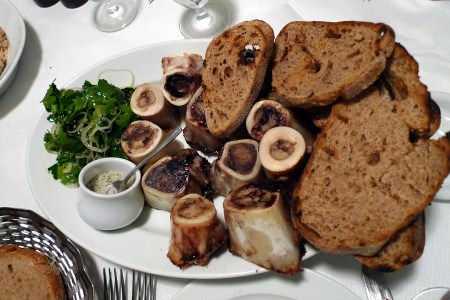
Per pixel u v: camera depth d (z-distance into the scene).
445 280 0.58
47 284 0.60
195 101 0.67
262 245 0.57
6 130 0.77
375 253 0.55
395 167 0.55
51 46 0.84
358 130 0.57
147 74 0.75
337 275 0.60
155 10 0.84
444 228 0.61
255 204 0.57
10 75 0.77
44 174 0.70
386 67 0.58
